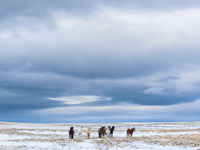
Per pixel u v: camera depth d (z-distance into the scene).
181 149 19.61
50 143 22.22
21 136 31.23
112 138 28.69
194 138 28.86
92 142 23.88
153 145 22.09
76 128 53.41
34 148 18.81
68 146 20.67
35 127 56.72
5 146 19.69
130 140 25.83
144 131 42.25
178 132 40.75
